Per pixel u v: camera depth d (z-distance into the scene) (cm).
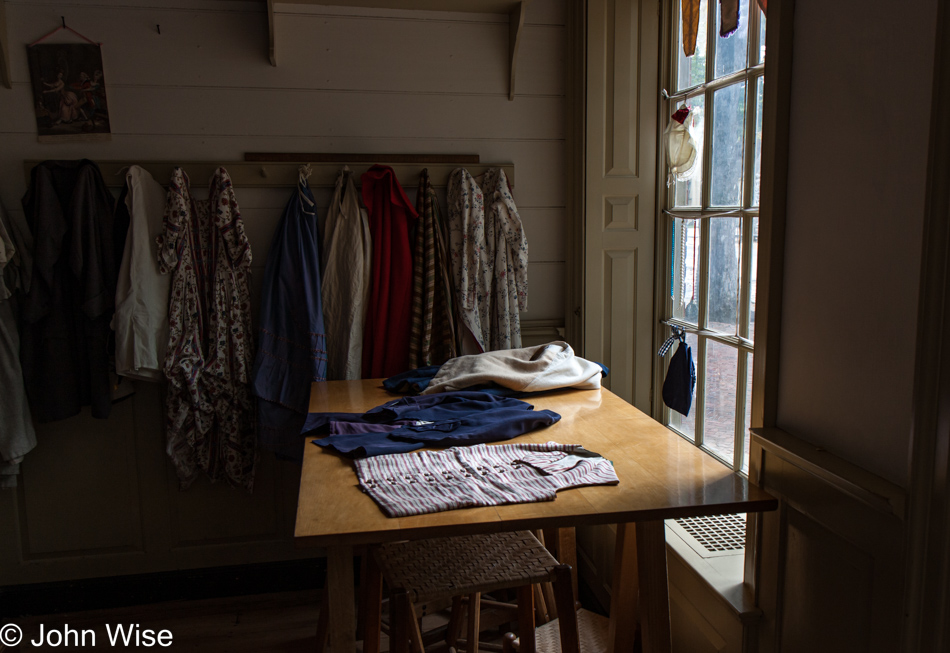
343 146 274
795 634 147
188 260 256
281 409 262
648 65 262
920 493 108
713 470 158
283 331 262
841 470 129
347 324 267
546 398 218
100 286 250
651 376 277
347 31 269
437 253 275
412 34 274
